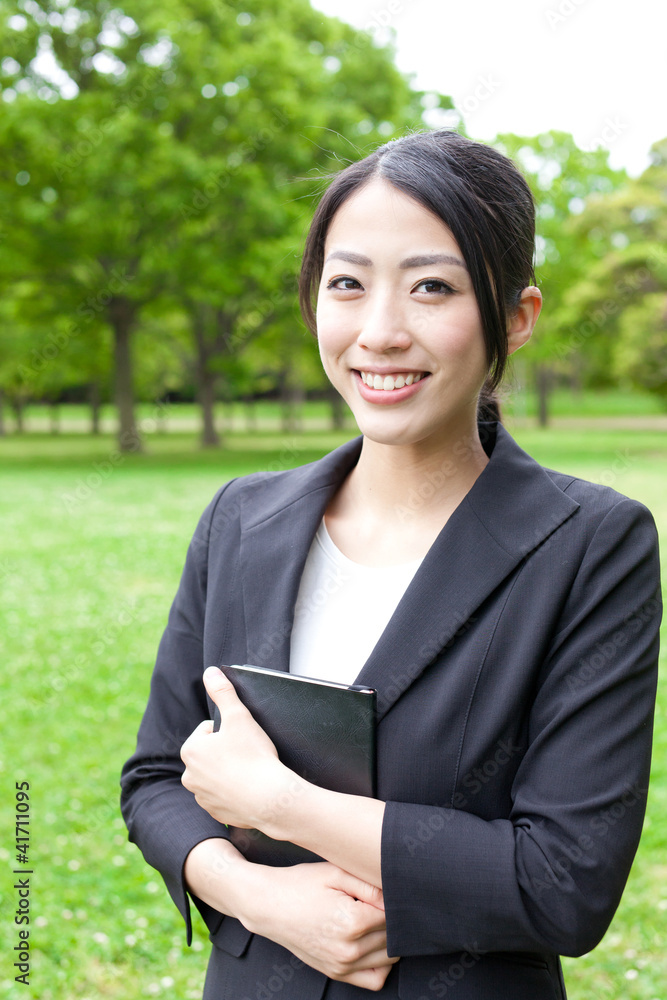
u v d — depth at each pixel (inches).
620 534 43.1
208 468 719.1
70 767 175.9
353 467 53.5
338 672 47.3
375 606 47.6
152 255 737.0
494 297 43.8
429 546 48.3
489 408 53.9
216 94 721.0
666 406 1170.6
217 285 743.1
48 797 164.1
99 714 202.1
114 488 589.3
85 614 284.7
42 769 175.5
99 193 689.6
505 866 39.0
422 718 42.6
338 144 736.3
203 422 988.6
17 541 403.9
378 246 42.8
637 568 43.0
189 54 702.5
